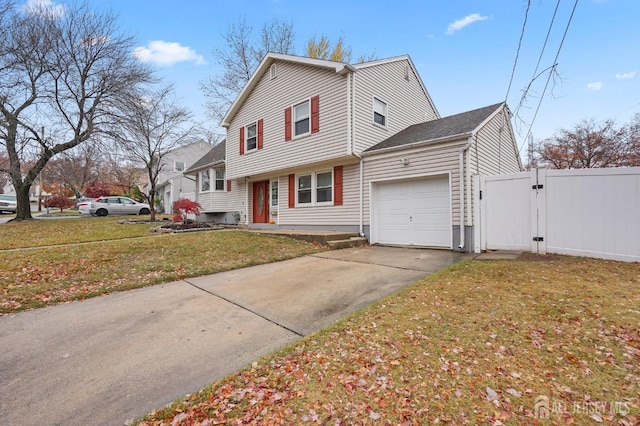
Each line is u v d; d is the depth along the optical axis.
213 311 4.23
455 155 8.38
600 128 18.34
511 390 2.26
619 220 6.17
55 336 3.51
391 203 10.00
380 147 10.07
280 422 2.04
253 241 9.41
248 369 2.72
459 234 8.25
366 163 10.41
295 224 12.76
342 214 11.12
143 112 15.77
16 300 4.61
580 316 3.43
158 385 2.56
